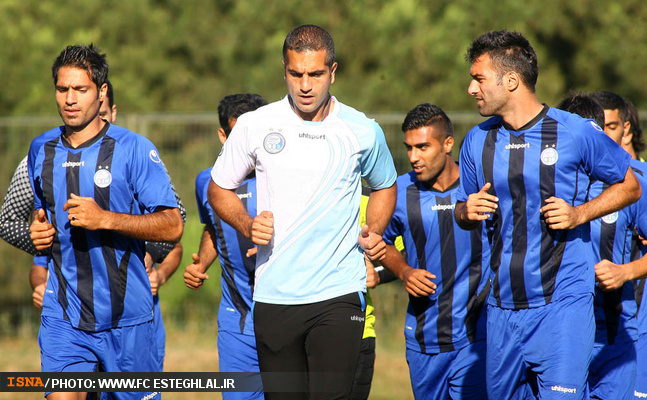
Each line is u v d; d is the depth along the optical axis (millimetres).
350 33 43438
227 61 47250
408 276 15172
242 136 12047
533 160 12508
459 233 15055
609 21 40219
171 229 13219
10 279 32844
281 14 46062
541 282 12570
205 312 32156
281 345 11898
